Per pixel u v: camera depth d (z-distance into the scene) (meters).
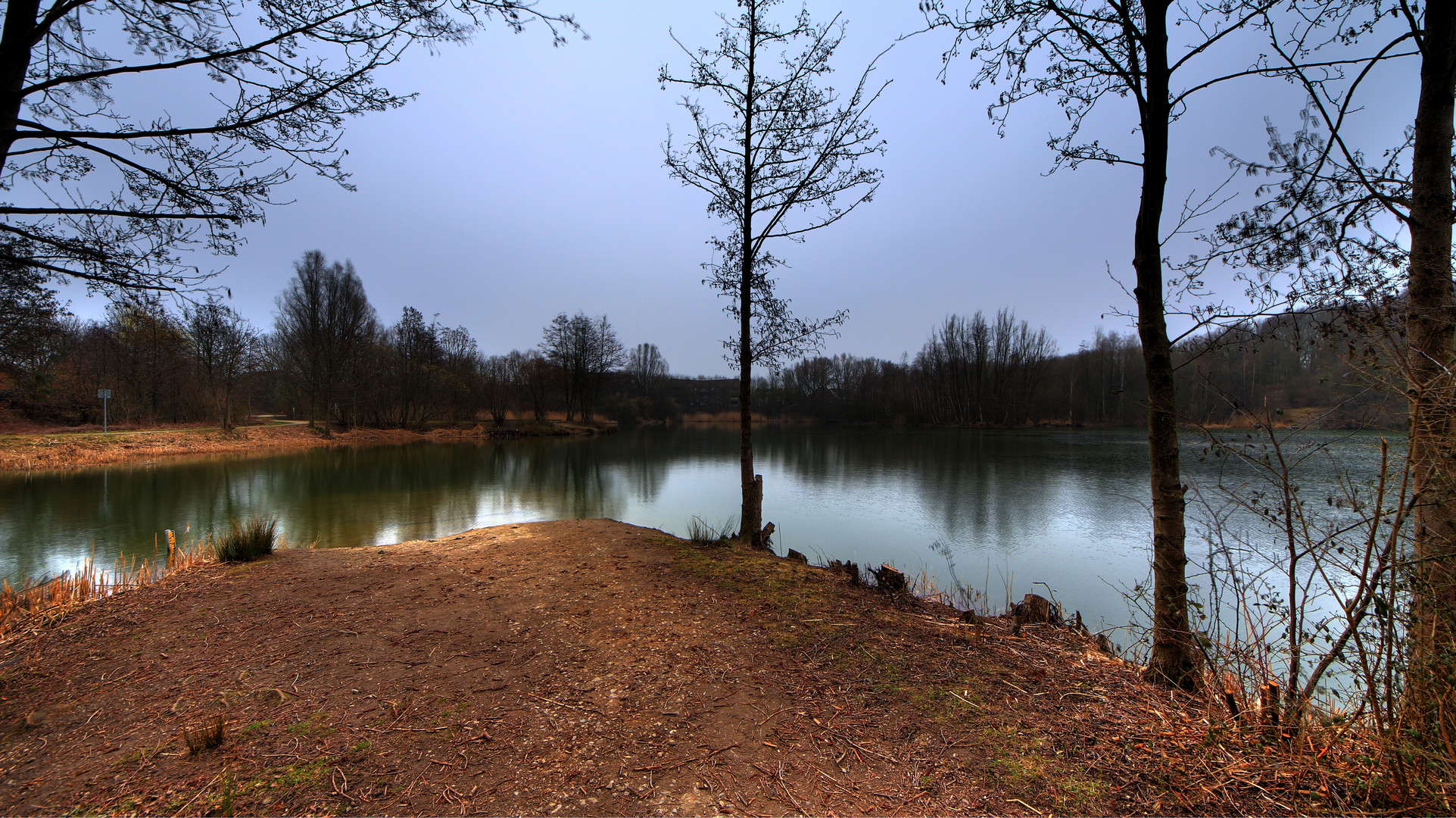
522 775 2.18
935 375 57.22
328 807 1.99
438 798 2.03
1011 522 11.37
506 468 20.61
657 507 13.02
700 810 1.97
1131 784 2.07
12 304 3.87
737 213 6.72
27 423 23.58
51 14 2.84
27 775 2.19
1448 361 2.11
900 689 2.85
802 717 2.59
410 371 37.81
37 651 3.41
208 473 17.72
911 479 17.53
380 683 2.96
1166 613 2.93
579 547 6.23
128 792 2.08
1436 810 1.84
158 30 3.28
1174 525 2.93
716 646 3.43
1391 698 2.02
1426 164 2.63
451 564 5.52
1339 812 1.89
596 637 3.60
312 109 3.42
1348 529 2.26
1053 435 39.97
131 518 10.88
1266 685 2.40
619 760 2.27
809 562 8.51
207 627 3.79
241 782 2.14
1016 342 51.88
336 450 26.95
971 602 6.45
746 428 6.76
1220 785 2.06
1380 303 2.19
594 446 32.28
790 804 1.99
